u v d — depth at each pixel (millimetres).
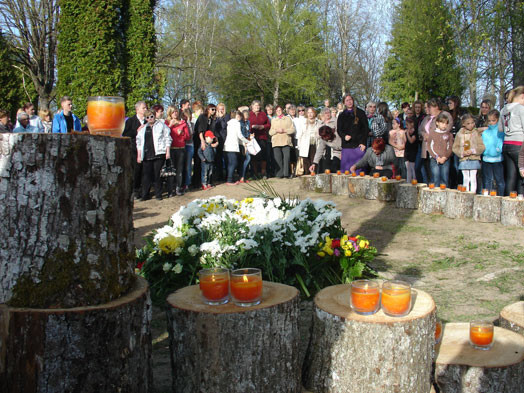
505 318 3027
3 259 2191
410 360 2498
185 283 4348
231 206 5273
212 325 2447
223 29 33094
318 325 2719
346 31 34094
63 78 12711
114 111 2602
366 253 4695
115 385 2215
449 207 7539
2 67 19547
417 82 24906
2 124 8531
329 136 10344
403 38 26875
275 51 32094
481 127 8523
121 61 12977
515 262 5352
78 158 2193
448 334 2977
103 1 12281
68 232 2195
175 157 9711
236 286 2531
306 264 4367
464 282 4738
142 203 9133
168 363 3119
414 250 5965
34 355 2102
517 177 8094
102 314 2164
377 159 9359
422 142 9133
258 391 2482
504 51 14773
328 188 9820
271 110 12797
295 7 32594
